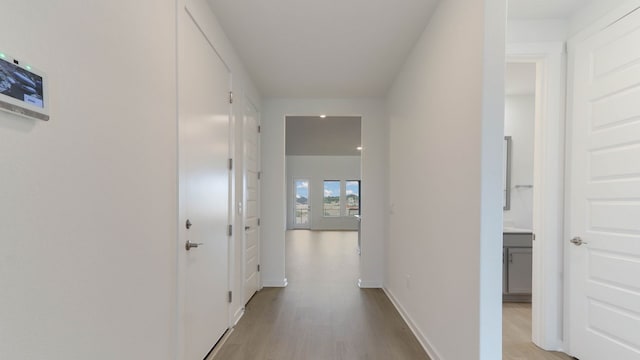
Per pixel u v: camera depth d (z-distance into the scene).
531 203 4.05
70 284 1.04
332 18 2.50
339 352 2.50
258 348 2.55
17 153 0.85
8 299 0.83
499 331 1.70
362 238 4.43
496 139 1.71
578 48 2.41
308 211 12.52
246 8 2.36
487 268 1.71
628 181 2.03
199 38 2.15
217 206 2.53
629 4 2.04
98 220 1.16
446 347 2.16
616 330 2.07
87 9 1.10
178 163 1.81
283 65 3.41
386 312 3.40
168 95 1.71
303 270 5.41
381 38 2.83
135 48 1.40
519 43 2.57
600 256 2.20
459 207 1.99
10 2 0.82
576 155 2.41
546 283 2.54
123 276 1.31
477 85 1.77
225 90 2.74
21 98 0.85
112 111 1.24
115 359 1.26
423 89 2.69
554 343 2.52
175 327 1.78
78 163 1.07
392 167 3.86
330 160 12.48
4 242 0.82
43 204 0.93
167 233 1.69
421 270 2.70
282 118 4.49
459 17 2.00
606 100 2.18
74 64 1.05
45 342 0.94
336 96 4.43
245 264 3.51
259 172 4.30
